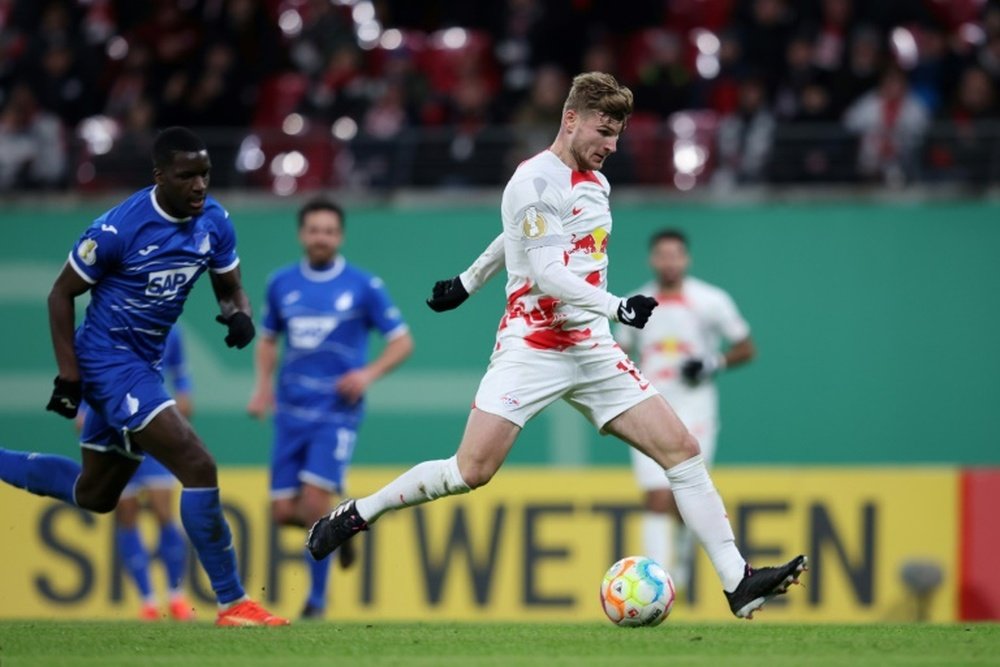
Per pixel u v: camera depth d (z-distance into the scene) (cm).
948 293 4162
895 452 4159
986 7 4850
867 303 4184
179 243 2133
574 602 3631
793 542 3666
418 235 4338
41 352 4353
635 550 3638
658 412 2039
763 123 4406
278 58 4800
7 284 4381
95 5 4978
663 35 4688
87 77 4831
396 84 4638
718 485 3691
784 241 4222
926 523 3666
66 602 3700
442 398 4269
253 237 4356
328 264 3238
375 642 1962
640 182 4334
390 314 3247
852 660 1755
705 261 4250
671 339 3556
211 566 2212
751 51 4603
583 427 4209
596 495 3662
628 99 1961
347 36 4753
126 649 1883
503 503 3678
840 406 4178
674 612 3572
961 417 4147
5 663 1733
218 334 4322
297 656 1805
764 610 3650
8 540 3728
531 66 4759
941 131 4234
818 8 4609
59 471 2273
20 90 4803
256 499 3709
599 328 2025
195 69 4759
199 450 2155
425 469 2044
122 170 4475
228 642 1961
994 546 3653
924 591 3612
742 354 3581
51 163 4488
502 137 4375
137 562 3394
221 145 4450
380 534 3675
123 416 2128
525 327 2008
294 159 4447
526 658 1778
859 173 4244
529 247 1958
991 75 4597
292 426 3180
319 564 3173
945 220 4172
